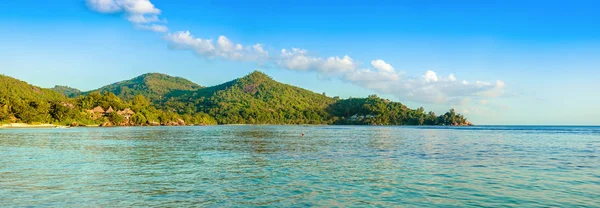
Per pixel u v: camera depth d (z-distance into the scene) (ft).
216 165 116.67
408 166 115.55
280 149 174.70
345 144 212.43
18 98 613.93
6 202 68.80
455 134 390.42
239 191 78.33
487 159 136.67
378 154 152.35
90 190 79.05
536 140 275.39
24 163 119.96
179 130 475.72
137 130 452.76
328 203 69.26
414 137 310.24
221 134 351.46
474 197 74.59
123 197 73.00
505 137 326.44
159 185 84.38
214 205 67.36
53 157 136.98
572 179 94.27
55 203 68.44
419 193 77.56
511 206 68.39
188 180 90.43
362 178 93.76
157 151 162.30
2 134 316.19
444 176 97.40
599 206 68.39
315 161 127.44
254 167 112.16
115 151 161.48
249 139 262.06
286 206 66.95
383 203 69.67
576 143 238.68
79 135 304.71
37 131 392.47
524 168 113.09
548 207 67.77
